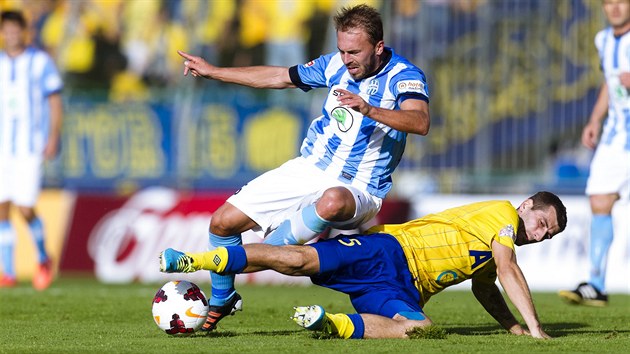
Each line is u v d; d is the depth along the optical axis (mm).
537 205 21141
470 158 50406
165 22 57438
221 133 53156
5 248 41438
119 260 46188
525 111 50656
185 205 46000
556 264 43281
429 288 20938
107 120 53719
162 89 56250
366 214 20953
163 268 18297
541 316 28016
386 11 51562
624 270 42375
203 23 57062
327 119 21641
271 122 53594
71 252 46969
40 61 41812
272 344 18500
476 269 20781
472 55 51094
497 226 20594
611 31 34125
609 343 19312
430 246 20656
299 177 21531
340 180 21438
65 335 21406
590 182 34031
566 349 18172
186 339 19750
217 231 21641
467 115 50781
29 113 41156
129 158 53562
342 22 20453
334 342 18766
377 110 19312
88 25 57594
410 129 19641
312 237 20672
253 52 57125
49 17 57594
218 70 22375
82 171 53375
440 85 51250
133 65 57531
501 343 18906
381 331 19438
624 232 42562
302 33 56719
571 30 50594
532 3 50688
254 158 53406
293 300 33750
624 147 33531
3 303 31453
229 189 52781
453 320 26484
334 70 21531
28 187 40562
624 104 33812
